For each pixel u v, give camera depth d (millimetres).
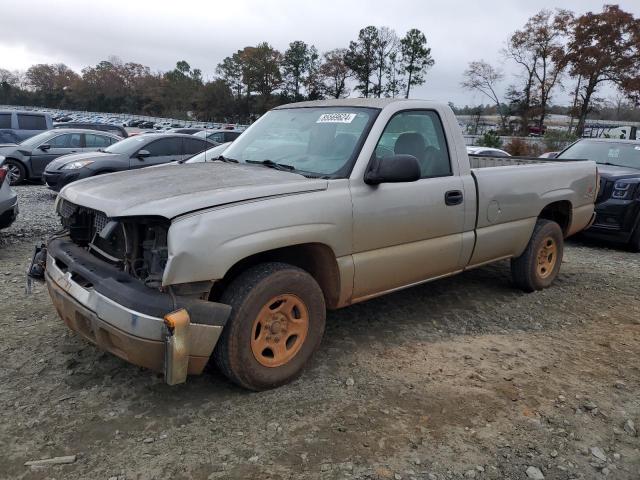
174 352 2881
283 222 3303
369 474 2758
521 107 55562
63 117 55688
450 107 4641
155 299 2926
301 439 3020
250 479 2691
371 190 3803
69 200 3619
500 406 3461
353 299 3932
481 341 4488
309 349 3627
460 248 4582
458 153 4562
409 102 4305
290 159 4074
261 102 81375
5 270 5859
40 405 3256
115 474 2691
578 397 3617
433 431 3158
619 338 4680
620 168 8836
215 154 5434
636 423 3348
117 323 2928
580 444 3107
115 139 15266
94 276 3166
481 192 4668
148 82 104812
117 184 3566
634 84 48062
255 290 3232
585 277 6543
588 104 51469
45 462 2756
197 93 87812
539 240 5488
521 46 53312
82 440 2945
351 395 3508
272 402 3377
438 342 4418
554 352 4340
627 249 8539
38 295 5070
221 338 3205
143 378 3594
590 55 48281
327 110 4332
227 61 83625
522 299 5559
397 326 4703
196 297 3059
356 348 4219
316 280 3834
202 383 3564
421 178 4246
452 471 2820
